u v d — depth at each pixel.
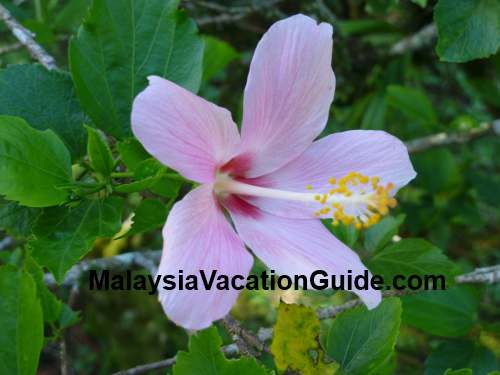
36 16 0.38
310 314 0.21
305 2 0.41
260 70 0.21
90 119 0.24
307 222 0.23
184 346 0.54
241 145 0.22
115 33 0.23
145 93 0.18
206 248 0.20
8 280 0.20
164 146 0.18
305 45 0.21
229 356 0.24
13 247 0.40
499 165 0.54
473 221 0.43
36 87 0.23
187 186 0.28
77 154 0.23
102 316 0.55
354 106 0.42
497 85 0.40
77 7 0.35
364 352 0.22
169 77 0.24
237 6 0.44
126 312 0.55
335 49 0.41
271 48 0.21
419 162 0.42
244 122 0.21
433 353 0.27
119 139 0.23
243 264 0.20
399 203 0.43
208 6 0.39
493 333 0.27
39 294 0.25
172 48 0.24
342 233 0.26
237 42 0.48
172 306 0.18
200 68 0.24
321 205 0.23
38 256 0.21
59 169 0.21
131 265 0.32
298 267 0.21
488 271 0.27
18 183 0.20
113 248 0.51
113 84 0.23
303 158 0.23
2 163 0.20
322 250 0.22
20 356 0.20
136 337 0.55
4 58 0.45
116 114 0.23
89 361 0.56
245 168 0.23
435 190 0.42
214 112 0.20
